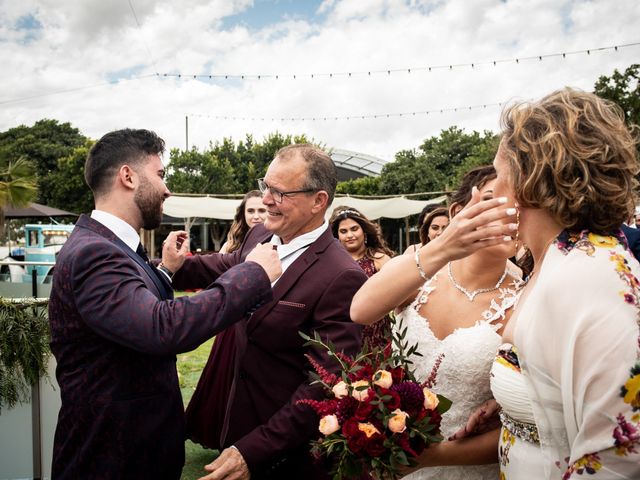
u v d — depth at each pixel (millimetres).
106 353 1649
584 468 1053
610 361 1012
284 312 1992
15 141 39812
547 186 1159
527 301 1211
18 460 2758
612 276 1062
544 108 1197
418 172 24859
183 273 2527
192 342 1563
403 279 1452
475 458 1595
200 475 3391
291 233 2135
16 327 2555
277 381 2018
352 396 1434
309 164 2061
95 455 1646
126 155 1835
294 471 2006
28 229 18297
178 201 14117
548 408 1163
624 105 9984
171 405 1786
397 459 1350
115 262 1620
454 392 1732
